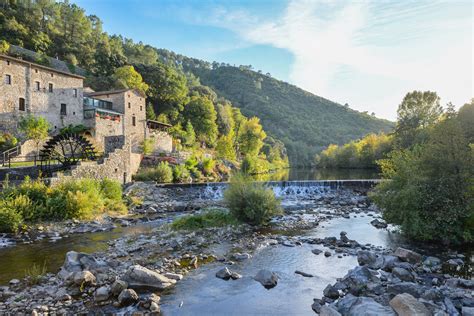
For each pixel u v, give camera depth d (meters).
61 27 84.00
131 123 49.22
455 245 13.20
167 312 7.66
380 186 16.05
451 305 7.32
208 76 188.25
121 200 23.58
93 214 19.42
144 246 13.38
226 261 11.52
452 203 12.84
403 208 14.04
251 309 7.86
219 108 90.06
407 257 11.05
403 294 7.05
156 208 23.36
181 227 16.94
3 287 9.04
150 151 47.47
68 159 27.44
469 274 9.88
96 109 42.72
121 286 8.49
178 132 65.06
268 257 12.02
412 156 15.15
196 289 9.02
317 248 13.21
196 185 31.16
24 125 32.50
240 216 18.28
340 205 25.31
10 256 12.24
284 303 8.19
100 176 25.36
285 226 17.61
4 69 34.84
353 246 13.34
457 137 12.98
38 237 15.01
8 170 23.05
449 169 13.13
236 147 86.62
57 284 9.20
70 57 71.38
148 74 73.06
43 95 38.97
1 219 15.30
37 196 18.16
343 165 81.62
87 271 9.27
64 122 41.19
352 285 8.67
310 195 30.41
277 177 54.62
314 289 9.07
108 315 7.38
